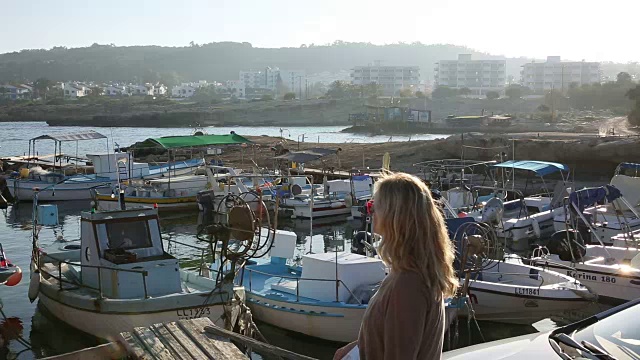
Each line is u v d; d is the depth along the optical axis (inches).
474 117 4815.5
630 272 595.5
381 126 4837.6
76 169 1568.7
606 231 856.9
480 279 622.2
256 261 671.1
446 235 130.0
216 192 1223.5
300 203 1201.4
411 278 124.7
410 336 122.0
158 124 6550.2
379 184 131.6
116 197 1250.6
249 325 468.1
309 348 526.0
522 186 1505.9
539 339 198.8
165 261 529.3
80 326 532.1
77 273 599.8
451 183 1368.1
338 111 6806.1
